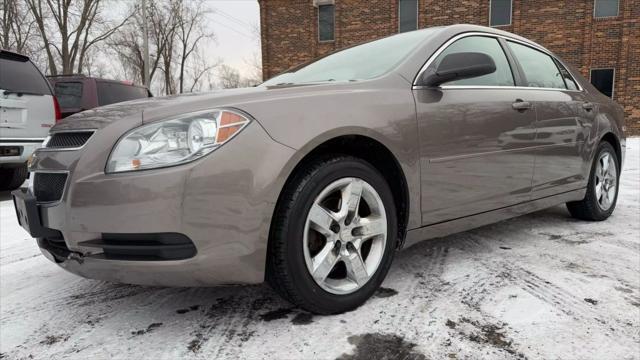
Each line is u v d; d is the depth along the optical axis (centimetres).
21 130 496
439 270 244
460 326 178
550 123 292
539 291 212
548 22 1463
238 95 184
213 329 181
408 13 1566
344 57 278
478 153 239
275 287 182
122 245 162
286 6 1694
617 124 377
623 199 462
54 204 176
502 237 313
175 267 159
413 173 210
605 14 1437
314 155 187
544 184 292
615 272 238
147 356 161
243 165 163
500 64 280
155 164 159
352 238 194
